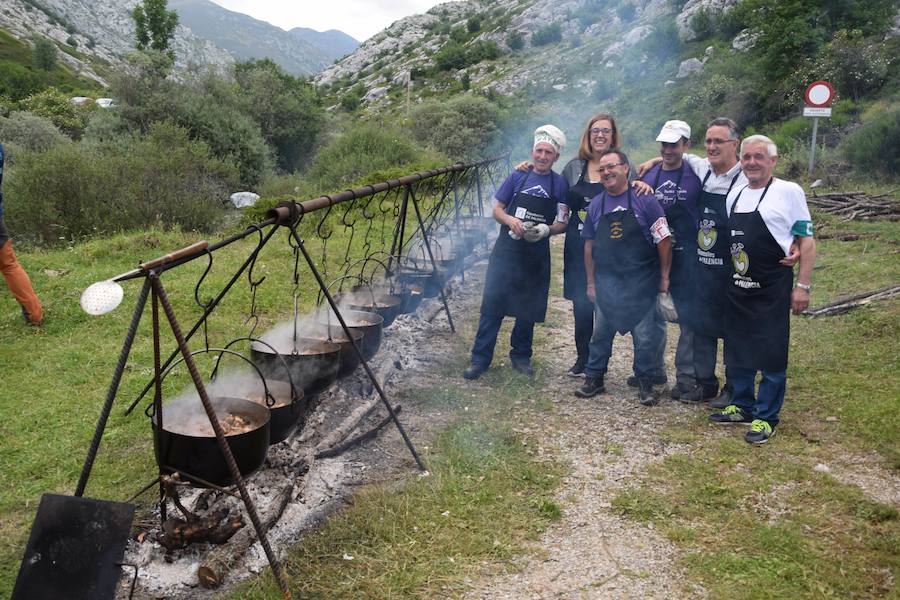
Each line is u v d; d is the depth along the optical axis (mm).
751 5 37938
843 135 18328
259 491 3287
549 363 5668
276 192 20781
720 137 4273
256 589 2775
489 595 2832
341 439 4016
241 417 3137
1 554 2963
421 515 3373
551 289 7969
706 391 4863
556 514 3418
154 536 2990
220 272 7699
